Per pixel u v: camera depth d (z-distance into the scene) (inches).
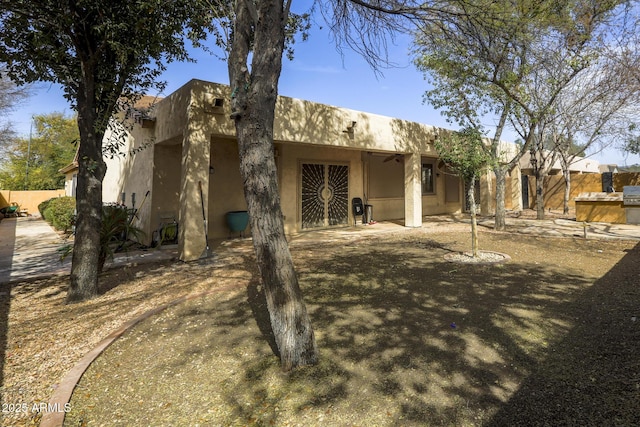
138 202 404.8
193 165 289.4
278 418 91.7
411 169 496.4
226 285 218.4
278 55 130.4
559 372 108.6
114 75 223.9
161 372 117.6
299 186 462.9
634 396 93.7
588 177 731.4
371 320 155.6
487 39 261.6
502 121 443.8
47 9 189.9
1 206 930.7
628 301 169.3
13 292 214.1
